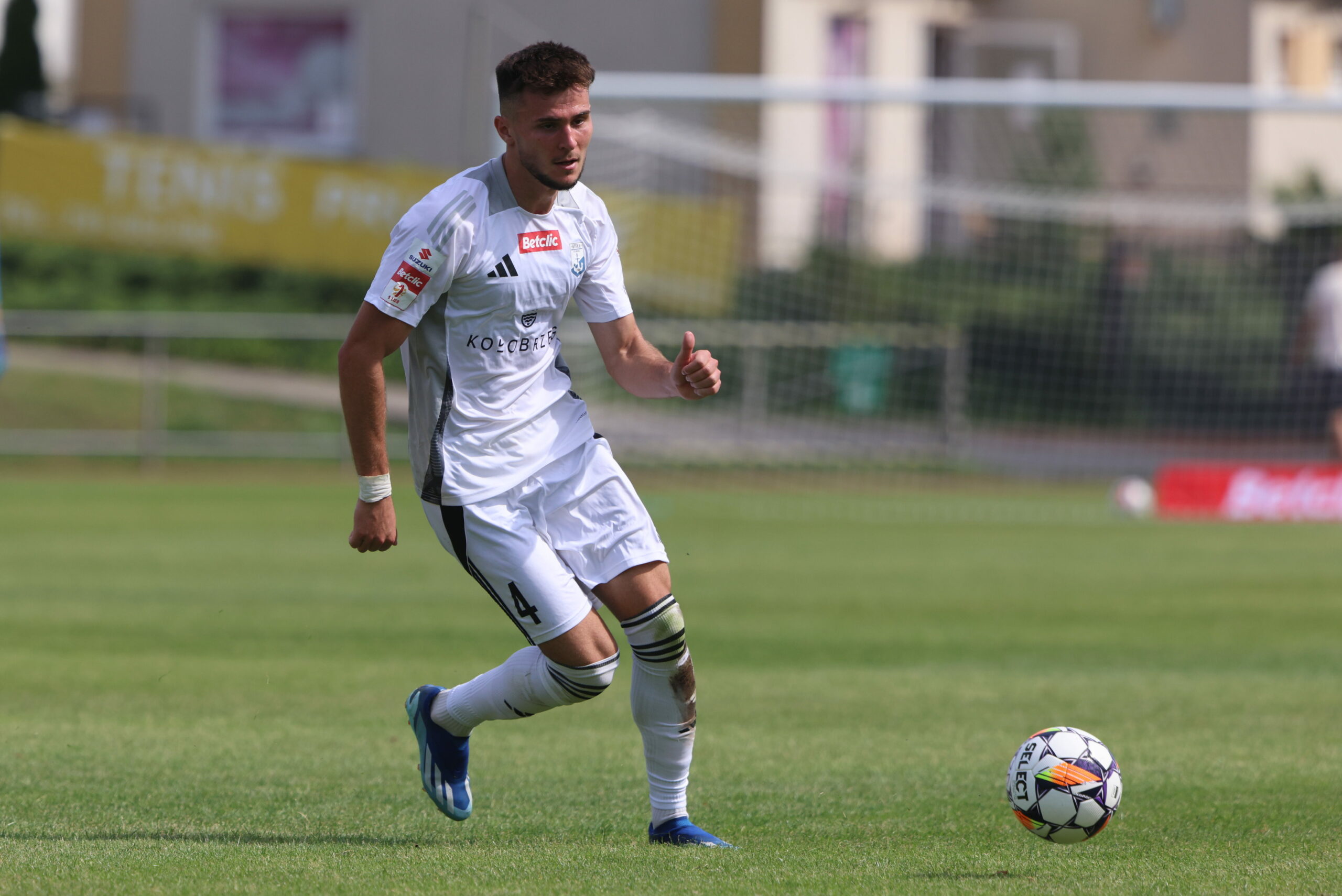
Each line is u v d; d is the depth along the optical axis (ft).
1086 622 113.39
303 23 325.42
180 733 70.03
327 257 264.93
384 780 60.44
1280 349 250.57
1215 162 311.88
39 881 42.06
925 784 60.59
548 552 48.47
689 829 49.29
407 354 49.32
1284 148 330.54
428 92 320.91
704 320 237.86
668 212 233.96
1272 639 105.81
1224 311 252.42
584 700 49.70
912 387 245.86
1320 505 202.80
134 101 329.11
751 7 298.97
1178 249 258.98
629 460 238.07
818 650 99.81
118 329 235.20
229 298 271.08
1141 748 68.69
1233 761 65.46
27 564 139.03
